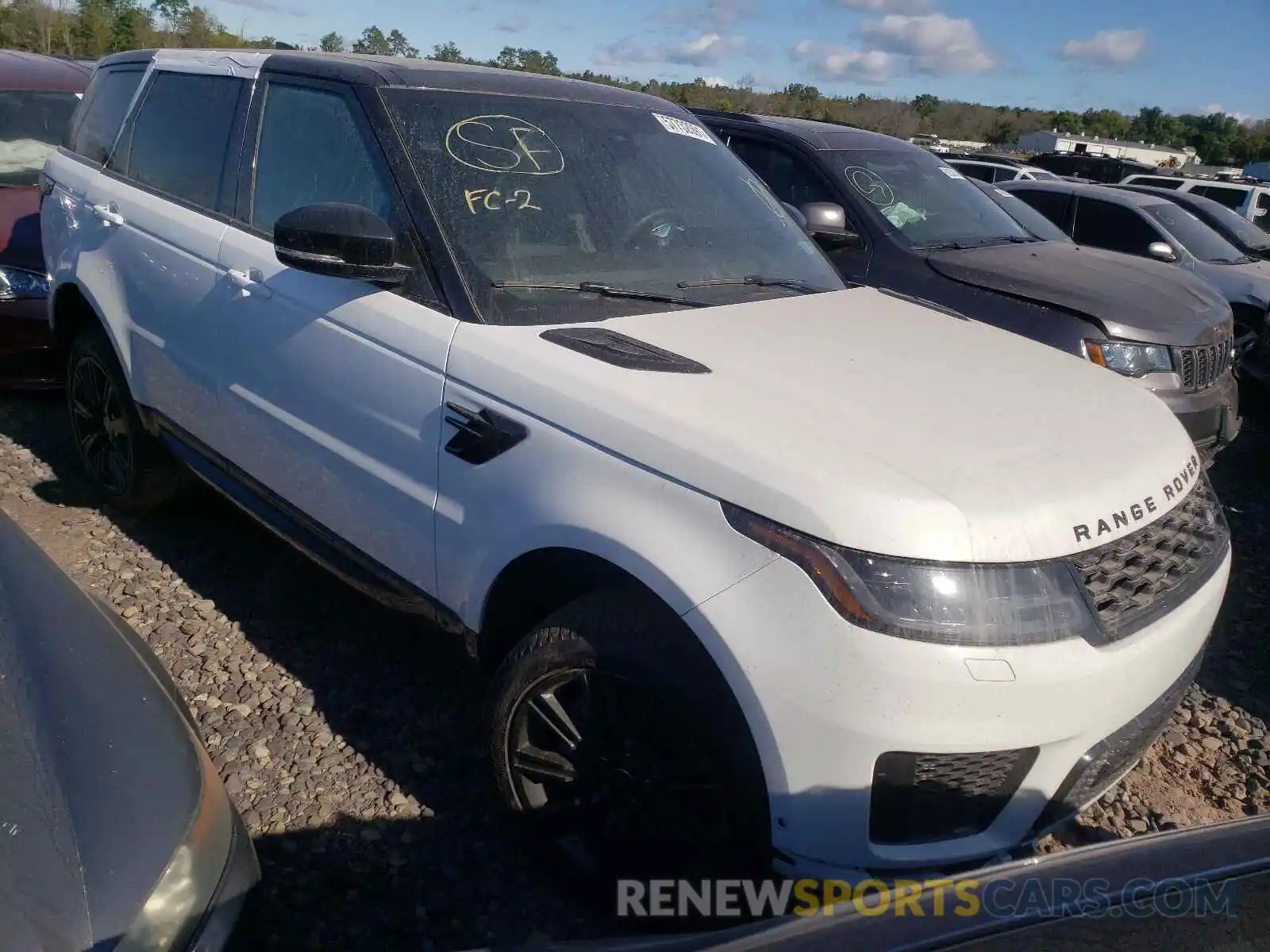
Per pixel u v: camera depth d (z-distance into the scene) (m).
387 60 3.47
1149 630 2.25
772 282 3.36
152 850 1.68
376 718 3.28
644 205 3.34
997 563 2.05
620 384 2.39
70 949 1.51
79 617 2.13
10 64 6.99
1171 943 1.32
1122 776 2.48
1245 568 5.20
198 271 3.59
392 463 2.85
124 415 4.27
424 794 2.96
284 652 3.61
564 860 2.57
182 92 4.03
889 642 1.98
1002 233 6.46
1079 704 2.08
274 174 3.42
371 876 2.64
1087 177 23.14
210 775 1.95
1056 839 3.01
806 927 1.50
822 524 2.03
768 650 2.05
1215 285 9.05
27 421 5.72
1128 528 2.27
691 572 2.15
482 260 2.85
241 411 3.42
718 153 3.86
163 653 3.54
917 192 6.45
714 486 2.15
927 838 2.15
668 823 2.37
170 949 1.63
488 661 2.78
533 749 2.58
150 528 4.50
